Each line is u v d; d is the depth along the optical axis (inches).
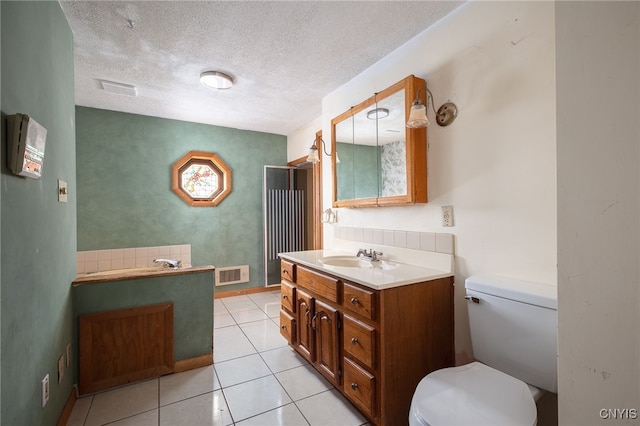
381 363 57.0
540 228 52.8
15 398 39.9
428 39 72.7
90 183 124.1
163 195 138.1
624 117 23.6
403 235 80.0
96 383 71.4
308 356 81.3
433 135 71.9
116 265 128.0
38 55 49.8
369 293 59.1
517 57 55.7
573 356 26.7
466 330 64.7
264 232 159.8
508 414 39.2
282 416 64.3
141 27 70.6
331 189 107.9
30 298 45.1
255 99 115.5
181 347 82.1
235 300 147.8
